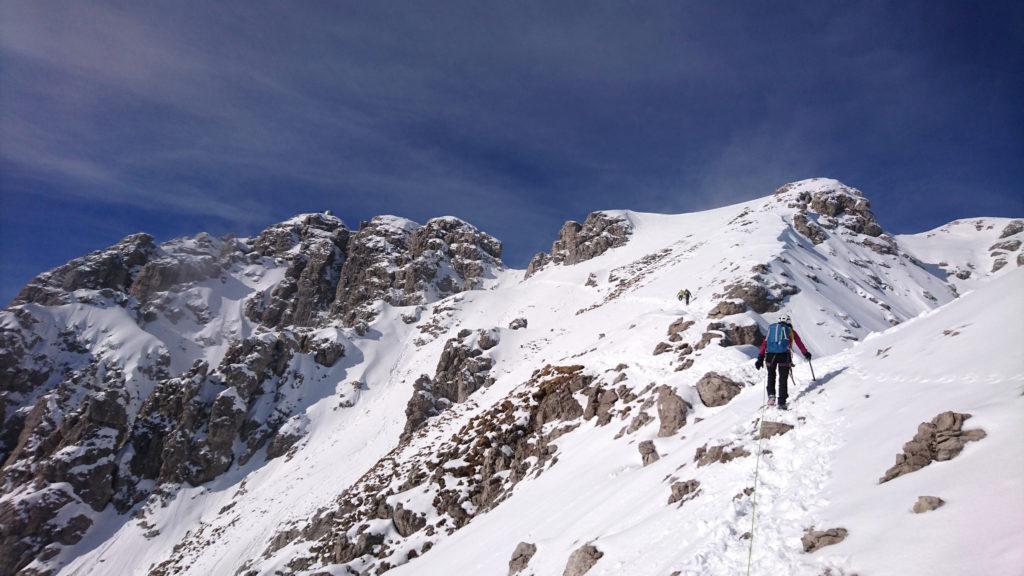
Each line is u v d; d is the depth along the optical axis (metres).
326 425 99.62
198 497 87.00
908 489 7.00
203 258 175.88
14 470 91.50
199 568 62.91
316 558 45.94
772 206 102.25
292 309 166.12
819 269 63.72
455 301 138.62
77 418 98.31
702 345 30.45
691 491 11.57
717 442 12.36
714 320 33.81
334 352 120.44
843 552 6.59
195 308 158.38
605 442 26.11
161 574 67.81
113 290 151.50
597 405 33.00
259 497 78.44
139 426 97.69
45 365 121.06
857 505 7.44
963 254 110.06
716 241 85.50
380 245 183.25
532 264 172.50
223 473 92.44
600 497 17.95
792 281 54.69
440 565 24.86
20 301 148.62
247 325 159.38
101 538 81.69
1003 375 8.06
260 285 178.00
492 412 45.28
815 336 45.94
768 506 8.87
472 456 40.31
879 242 89.12
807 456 9.79
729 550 8.19
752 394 16.48
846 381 12.13
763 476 9.93
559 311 111.19
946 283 87.62
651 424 23.12
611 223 157.50
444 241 189.00
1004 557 4.91
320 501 65.50
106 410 97.88
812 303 50.72
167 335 144.50
